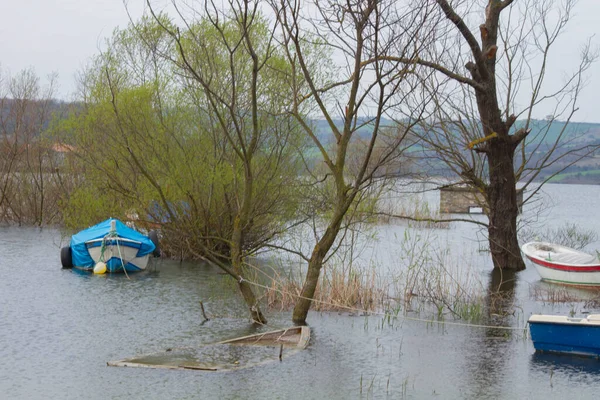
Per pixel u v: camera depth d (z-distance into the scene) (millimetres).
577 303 17562
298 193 22609
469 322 15398
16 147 37031
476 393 10766
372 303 16812
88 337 13828
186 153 22578
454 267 22812
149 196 22844
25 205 36875
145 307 16641
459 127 22234
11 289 18625
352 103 13555
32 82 38344
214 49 21719
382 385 11109
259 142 22141
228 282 19672
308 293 14992
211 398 10375
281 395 10578
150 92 23109
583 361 12398
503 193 22422
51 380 11164
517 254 22797
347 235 25531
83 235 22672
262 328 14633
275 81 22047
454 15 19406
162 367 11812
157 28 22688
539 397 10617
